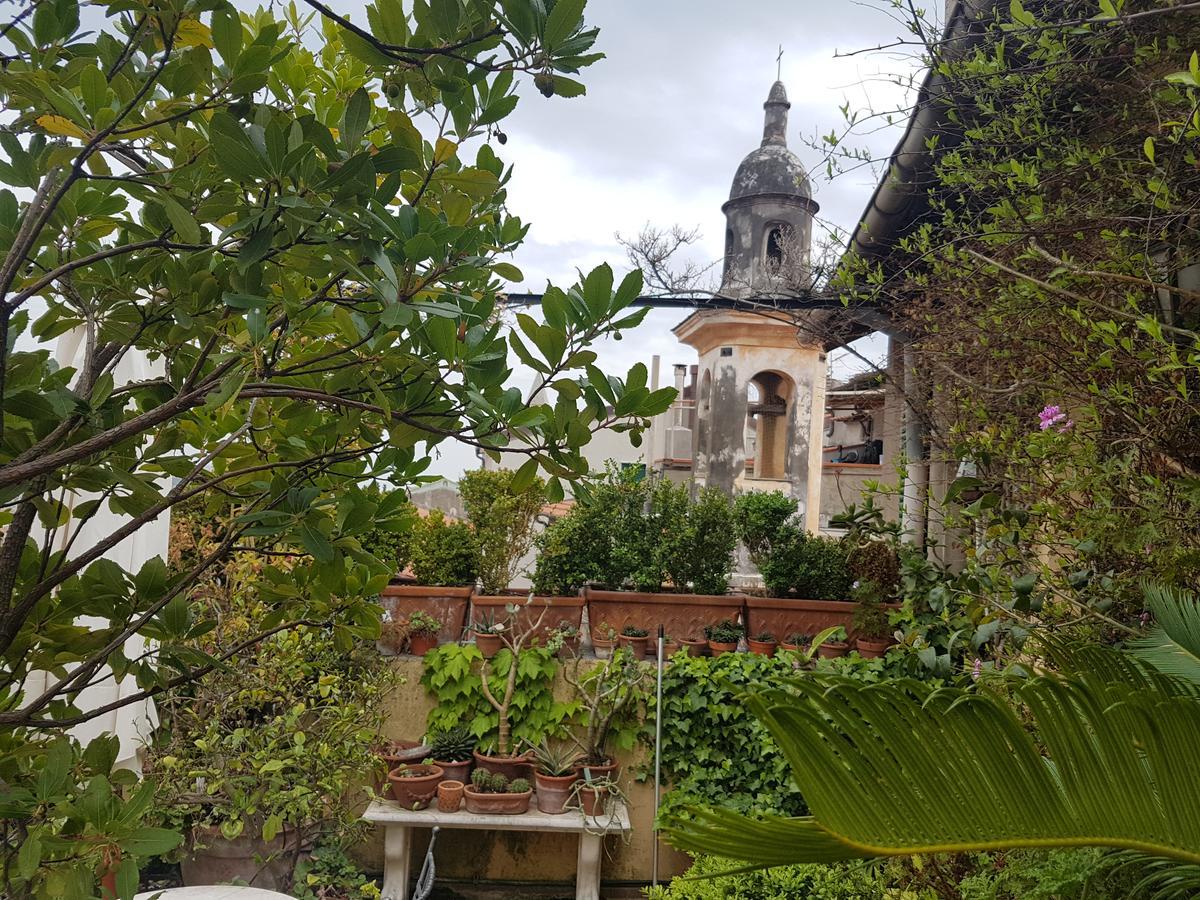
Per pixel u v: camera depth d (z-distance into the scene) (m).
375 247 1.38
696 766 5.62
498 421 1.60
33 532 3.28
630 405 1.59
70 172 1.34
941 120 3.68
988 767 1.52
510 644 5.85
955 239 3.38
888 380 4.88
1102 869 2.34
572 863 5.80
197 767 3.97
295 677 4.32
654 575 6.25
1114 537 2.84
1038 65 3.07
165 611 1.83
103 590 1.77
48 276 1.36
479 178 1.61
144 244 1.39
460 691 5.72
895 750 1.48
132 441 1.84
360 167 1.28
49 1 1.37
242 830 4.05
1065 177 3.05
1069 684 1.63
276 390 1.54
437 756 5.57
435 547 6.21
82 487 1.68
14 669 1.76
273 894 3.18
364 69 2.20
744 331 10.07
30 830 1.36
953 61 3.25
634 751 5.74
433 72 1.43
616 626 6.07
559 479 1.71
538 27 1.35
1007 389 3.24
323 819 4.43
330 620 2.18
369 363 1.64
